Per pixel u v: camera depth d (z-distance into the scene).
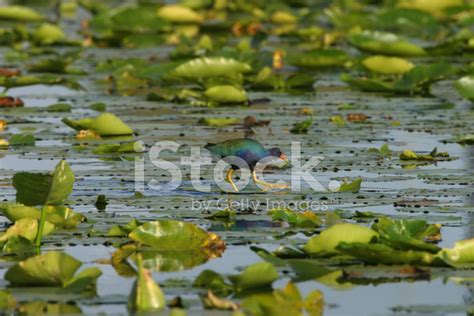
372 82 28.75
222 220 16.25
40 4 55.12
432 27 41.50
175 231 15.03
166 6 45.25
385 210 16.78
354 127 23.84
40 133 23.34
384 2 50.88
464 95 26.22
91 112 26.16
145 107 26.88
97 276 13.41
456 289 13.28
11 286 13.41
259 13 47.69
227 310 12.37
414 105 26.91
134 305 12.46
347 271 13.97
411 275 13.80
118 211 16.69
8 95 29.14
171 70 29.45
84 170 19.34
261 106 26.92
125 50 38.75
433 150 20.33
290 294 12.91
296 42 40.00
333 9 46.31
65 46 39.72
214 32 43.34
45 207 15.02
